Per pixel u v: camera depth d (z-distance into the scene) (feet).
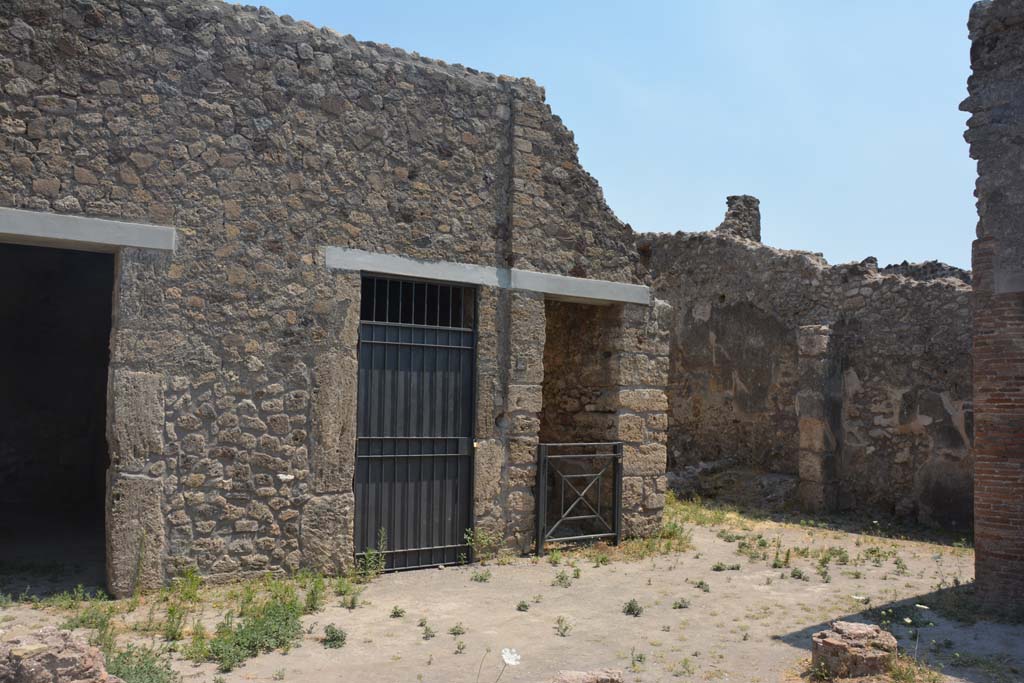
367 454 24.31
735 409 43.09
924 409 35.19
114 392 20.49
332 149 23.71
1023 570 20.74
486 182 26.63
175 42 21.54
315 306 23.27
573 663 16.92
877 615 20.72
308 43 23.48
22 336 37.11
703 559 27.63
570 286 28.02
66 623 17.95
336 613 20.12
